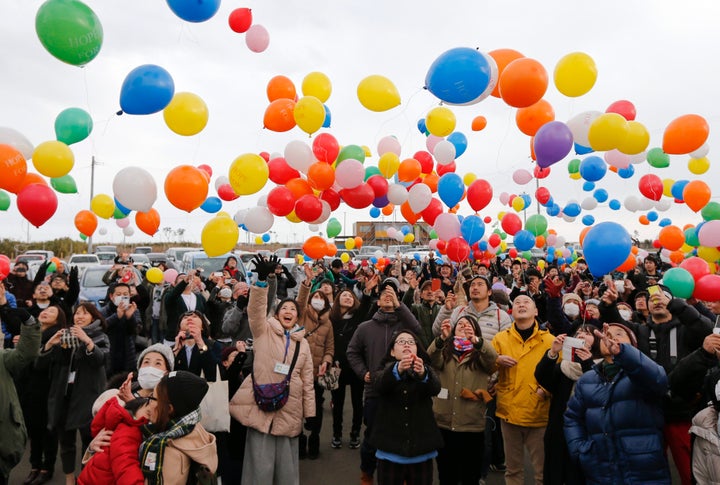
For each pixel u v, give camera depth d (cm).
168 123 468
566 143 458
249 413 377
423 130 750
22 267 766
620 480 293
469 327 393
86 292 1002
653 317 456
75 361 429
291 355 395
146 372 287
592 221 1028
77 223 670
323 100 628
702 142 497
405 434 332
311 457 509
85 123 506
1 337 417
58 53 374
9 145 455
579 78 452
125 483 230
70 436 432
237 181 511
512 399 391
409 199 621
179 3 411
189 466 255
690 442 358
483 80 419
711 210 645
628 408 299
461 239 599
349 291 582
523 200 938
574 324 492
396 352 345
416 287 637
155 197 493
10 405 355
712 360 319
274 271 408
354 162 547
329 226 834
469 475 393
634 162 639
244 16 579
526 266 1151
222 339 642
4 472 352
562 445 347
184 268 1220
